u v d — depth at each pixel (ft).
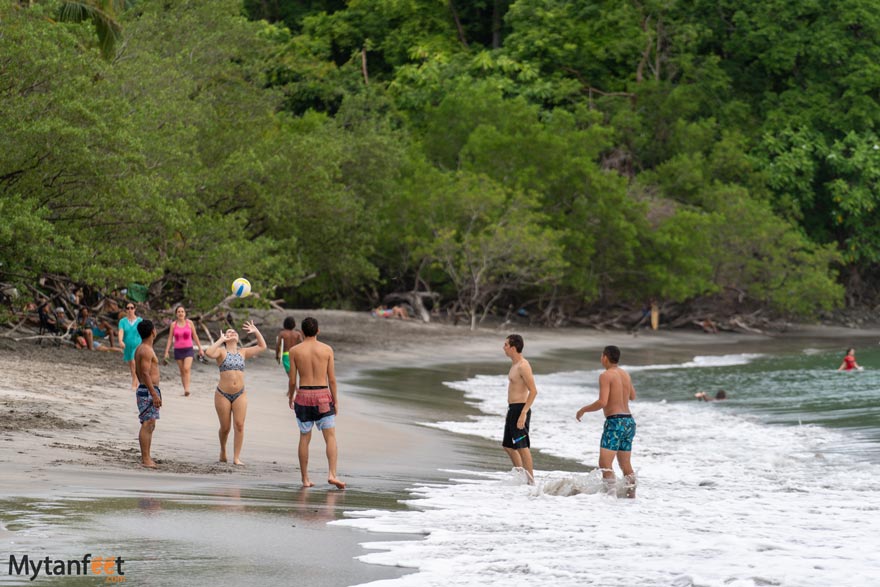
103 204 180.75
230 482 77.87
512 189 412.16
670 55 572.10
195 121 254.88
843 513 76.69
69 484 67.72
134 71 223.30
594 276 433.89
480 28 632.79
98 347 192.44
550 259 387.14
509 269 381.81
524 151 428.97
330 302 434.30
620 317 468.34
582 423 157.28
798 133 530.27
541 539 59.52
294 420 128.57
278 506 66.23
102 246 181.68
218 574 46.29
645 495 86.84
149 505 61.93
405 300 419.33
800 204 533.55
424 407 167.53
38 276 182.39
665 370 275.18
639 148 529.86
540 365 279.28
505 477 95.30
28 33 170.91
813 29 565.12
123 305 200.44
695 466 111.86
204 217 217.36
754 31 561.84
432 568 49.73
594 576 49.44
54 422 98.73
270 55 544.62
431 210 388.98
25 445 83.61
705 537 62.44
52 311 193.98
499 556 53.52
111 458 83.46
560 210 431.43
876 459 117.50
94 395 124.36
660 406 185.78
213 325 267.59
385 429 130.82
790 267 471.62
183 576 45.62
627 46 551.59
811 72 563.89
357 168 344.28
